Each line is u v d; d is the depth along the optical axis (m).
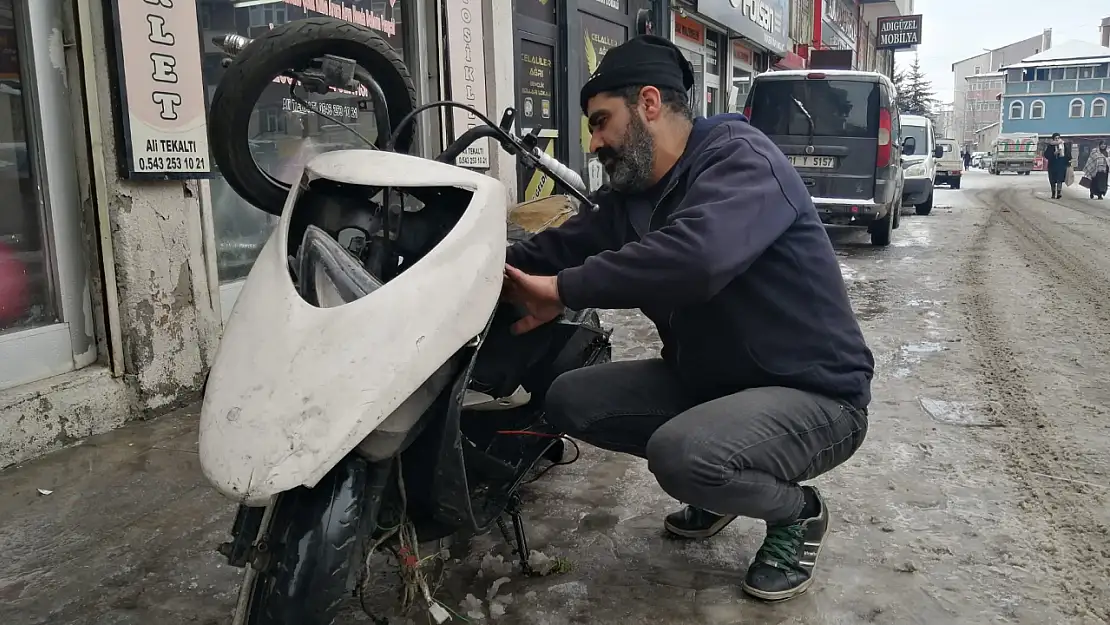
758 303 2.31
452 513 1.97
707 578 2.58
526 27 8.02
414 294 1.73
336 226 2.06
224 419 1.61
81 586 2.53
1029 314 6.54
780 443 2.27
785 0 19.34
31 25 3.60
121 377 3.95
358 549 1.72
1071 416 4.07
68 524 2.93
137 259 3.96
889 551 2.73
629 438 2.69
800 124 10.19
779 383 2.36
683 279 2.03
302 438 1.55
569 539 2.83
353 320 1.67
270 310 1.75
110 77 3.79
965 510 3.03
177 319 4.20
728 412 2.26
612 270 2.06
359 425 1.58
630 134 2.32
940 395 4.42
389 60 2.43
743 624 2.32
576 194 2.52
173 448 3.65
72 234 3.81
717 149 2.24
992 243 11.44
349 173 1.94
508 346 2.41
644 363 2.74
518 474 2.38
